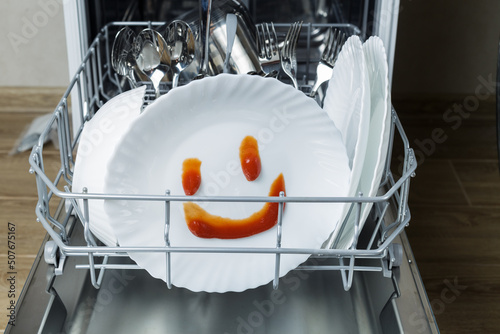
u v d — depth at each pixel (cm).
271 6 97
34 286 58
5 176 135
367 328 59
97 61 81
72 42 75
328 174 61
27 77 160
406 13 160
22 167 138
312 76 89
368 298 61
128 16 94
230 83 56
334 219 59
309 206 60
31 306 56
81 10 74
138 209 56
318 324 59
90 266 55
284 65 81
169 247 52
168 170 58
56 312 57
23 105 162
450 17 160
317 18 98
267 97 58
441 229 130
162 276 56
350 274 55
